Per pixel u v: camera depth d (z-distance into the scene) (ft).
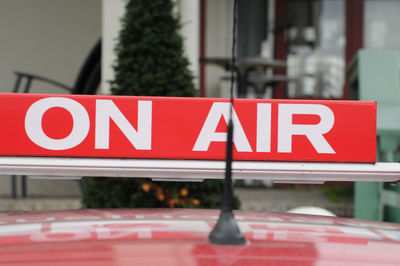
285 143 7.96
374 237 7.51
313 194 31.40
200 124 7.96
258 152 7.95
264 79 32.30
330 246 7.13
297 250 6.98
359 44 40.04
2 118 7.94
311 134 7.97
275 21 40.37
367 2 39.99
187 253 6.80
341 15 40.29
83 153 7.96
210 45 40.24
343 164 7.96
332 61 40.47
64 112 7.95
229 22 40.32
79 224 7.63
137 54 18.65
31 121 7.95
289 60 40.65
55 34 36.14
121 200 17.65
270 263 6.72
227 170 7.07
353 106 7.97
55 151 7.96
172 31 18.97
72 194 33.42
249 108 7.95
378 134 18.70
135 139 7.96
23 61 36.11
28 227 7.51
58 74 36.14
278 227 7.66
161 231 7.36
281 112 7.96
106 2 23.18
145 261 6.67
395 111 19.89
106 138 7.96
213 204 17.94
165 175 7.97
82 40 36.17
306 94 40.55
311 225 7.85
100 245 6.97
